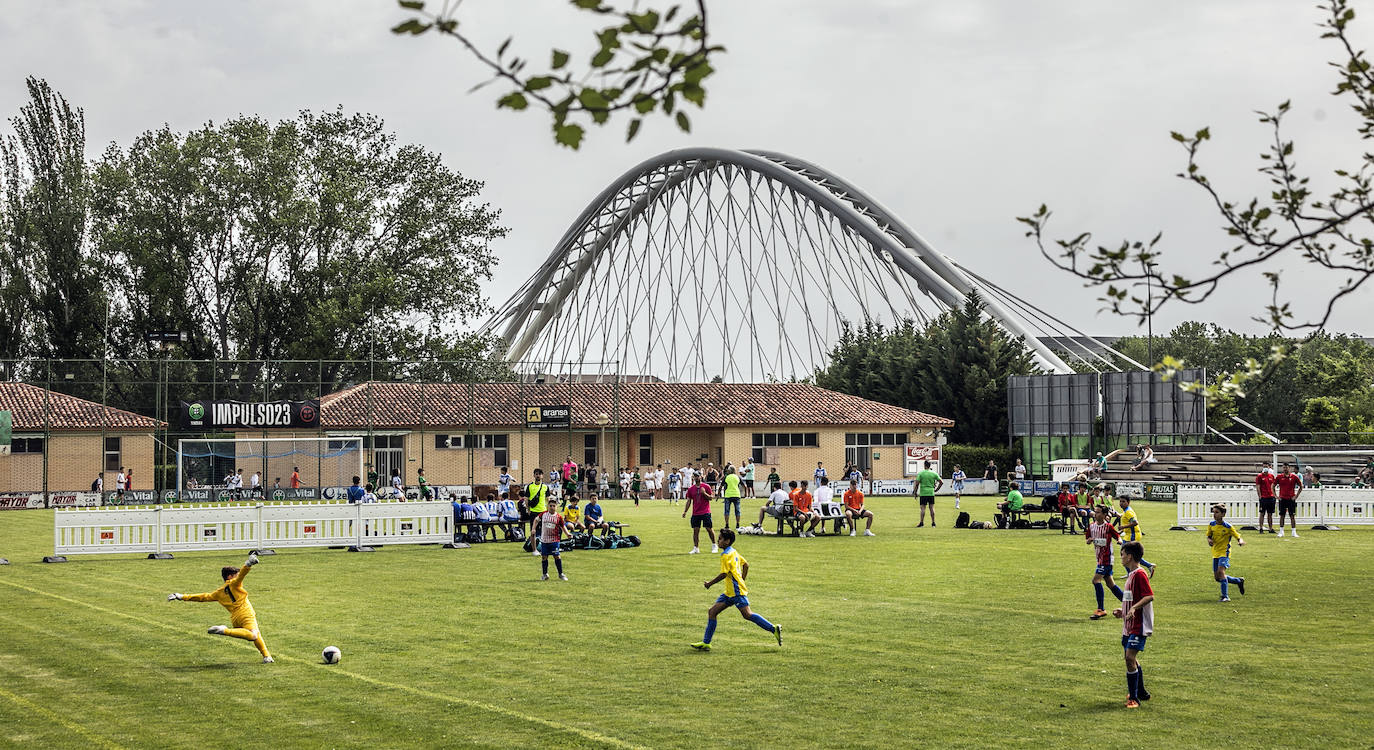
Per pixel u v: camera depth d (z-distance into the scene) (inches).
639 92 231.1
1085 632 779.4
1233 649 711.1
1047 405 3351.4
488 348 3607.3
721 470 3137.3
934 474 1823.3
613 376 3629.4
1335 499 1733.5
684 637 768.3
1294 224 338.3
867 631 787.4
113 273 3309.5
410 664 678.5
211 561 1305.4
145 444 2824.8
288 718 551.5
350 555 1378.0
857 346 4296.3
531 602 941.8
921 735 515.2
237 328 3548.2
